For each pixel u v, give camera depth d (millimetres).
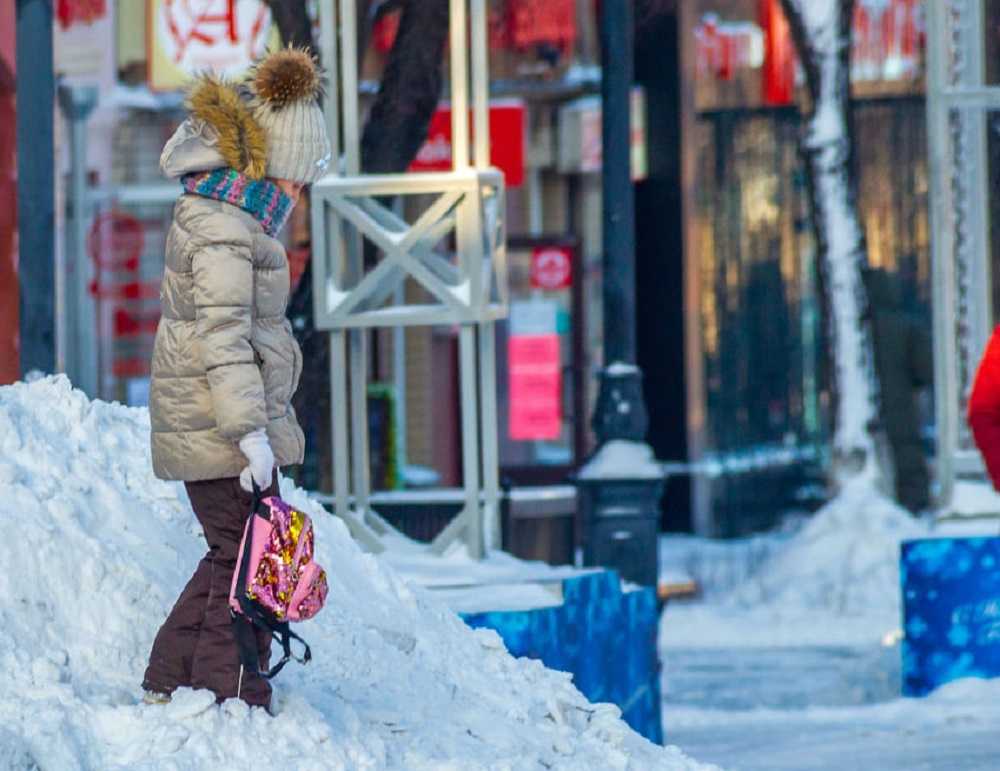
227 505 17859
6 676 17391
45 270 33375
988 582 39250
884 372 68188
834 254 67312
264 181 17688
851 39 68188
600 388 41062
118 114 74750
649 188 82500
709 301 81688
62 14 74312
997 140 48094
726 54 81500
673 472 81188
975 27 45312
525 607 26109
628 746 21438
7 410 19938
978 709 37125
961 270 44875
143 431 22047
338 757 17719
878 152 77375
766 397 80750
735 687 43062
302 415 42312
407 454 76812
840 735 34188
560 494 52500
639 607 32000
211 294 17125
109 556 18906
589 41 81875
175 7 54375
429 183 31406
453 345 79500
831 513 62344
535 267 81750
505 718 20938
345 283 32781
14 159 45188
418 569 30172
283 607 17422
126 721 17281
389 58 44625
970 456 43312
